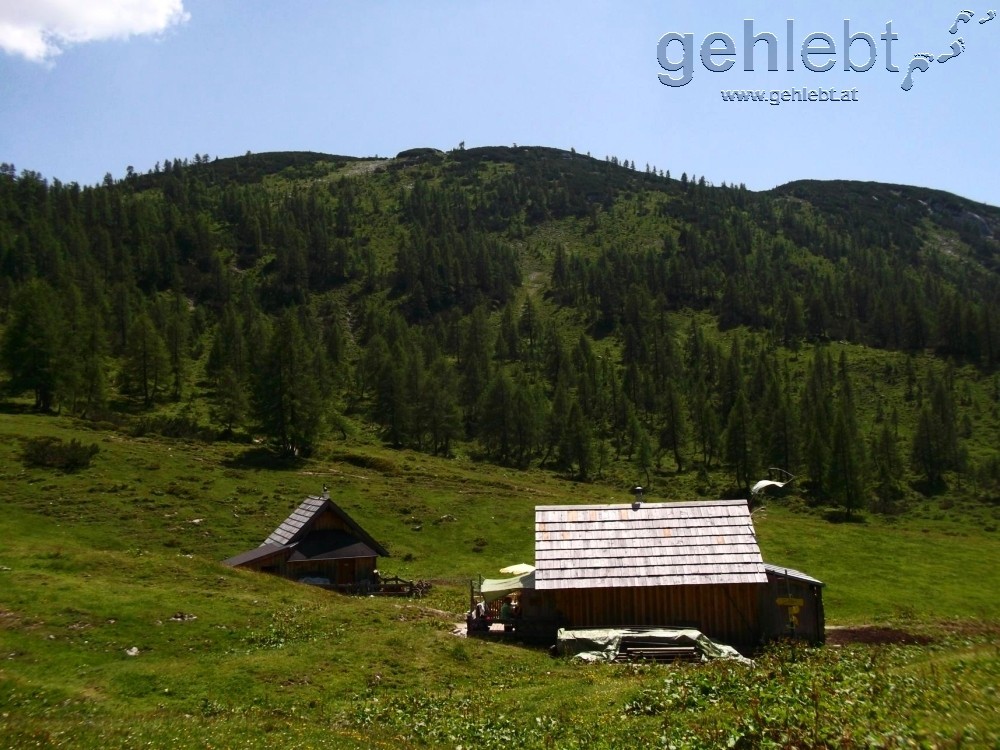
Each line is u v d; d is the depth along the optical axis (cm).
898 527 9288
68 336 10675
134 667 2283
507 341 18838
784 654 2150
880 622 4034
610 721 1598
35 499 6306
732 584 3212
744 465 11094
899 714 1203
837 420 10406
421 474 9125
